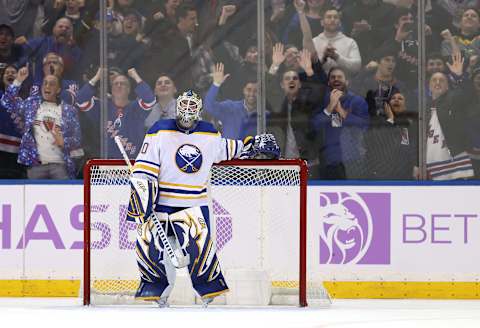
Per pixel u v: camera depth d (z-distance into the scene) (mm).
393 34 19547
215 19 19672
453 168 19516
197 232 14383
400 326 11367
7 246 19078
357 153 19578
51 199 19078
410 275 18875
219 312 13242
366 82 19562
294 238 18422
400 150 19562
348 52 19562
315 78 19594
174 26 19688
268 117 19641
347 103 19562
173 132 14352
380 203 18938
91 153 19719
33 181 19094
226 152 14680
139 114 19734
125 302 15859
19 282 19062
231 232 18328
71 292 19000
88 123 19719
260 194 18328
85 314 12789
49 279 19000
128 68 19734
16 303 17000
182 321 11727
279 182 18328
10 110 19703
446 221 18891
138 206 14078
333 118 19594
